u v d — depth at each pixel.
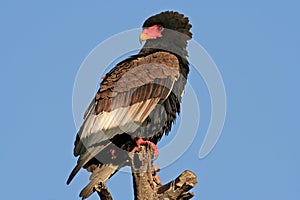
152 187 10.20
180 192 9.80
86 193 10.72
